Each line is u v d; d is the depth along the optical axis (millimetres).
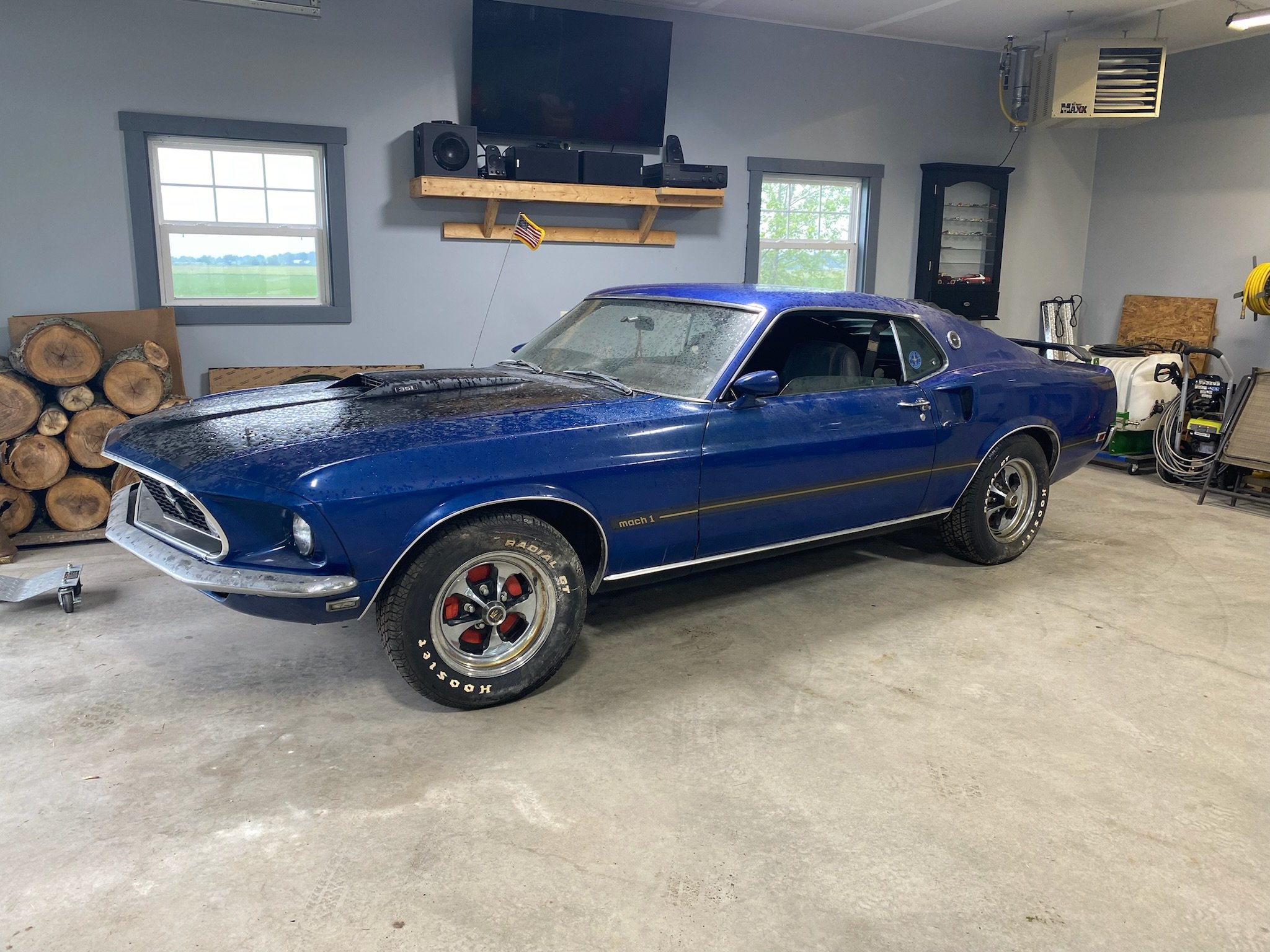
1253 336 8070
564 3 6895
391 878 2246
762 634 3848
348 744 2883
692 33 7363
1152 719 3158
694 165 7023
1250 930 2121
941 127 8516
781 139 7871
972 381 4312
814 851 2383
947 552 4824
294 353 6484
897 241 8586
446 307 6914
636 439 3223
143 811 2506
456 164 6312
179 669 3430
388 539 2738
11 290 5676
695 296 3953
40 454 5059
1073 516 6039
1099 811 2598
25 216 5641
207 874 2246
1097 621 4066
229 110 6027
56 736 2914
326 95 6277
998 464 4520
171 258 6141
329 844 2375
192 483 2676
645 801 2594
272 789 2625
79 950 1987
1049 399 4668
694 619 4008
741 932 2086
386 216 6602
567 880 2250
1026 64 8273
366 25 6309
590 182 6766
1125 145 9008
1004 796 2660
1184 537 5527
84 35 5605
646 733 2988
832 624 3971
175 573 2721
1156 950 2055
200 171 6133
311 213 6500
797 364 4074
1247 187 8039
